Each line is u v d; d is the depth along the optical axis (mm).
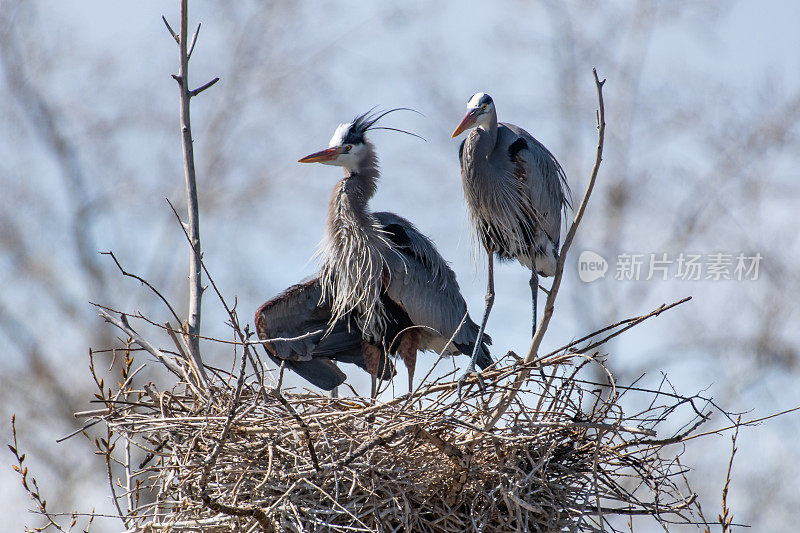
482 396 10000
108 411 9617
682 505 9945
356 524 9539
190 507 9430
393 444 9578
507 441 9703
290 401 10008
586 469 10062
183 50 10766
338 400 10656
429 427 9703
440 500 9914
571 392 10055
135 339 10156
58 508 25891
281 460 9516
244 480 9547
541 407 10164
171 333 9914
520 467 9977
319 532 9141
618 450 10172
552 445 9844
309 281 14281
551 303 9859
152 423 9633
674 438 9789
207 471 8586
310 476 9336
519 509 9570
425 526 9914
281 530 9336
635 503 9992
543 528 10086
